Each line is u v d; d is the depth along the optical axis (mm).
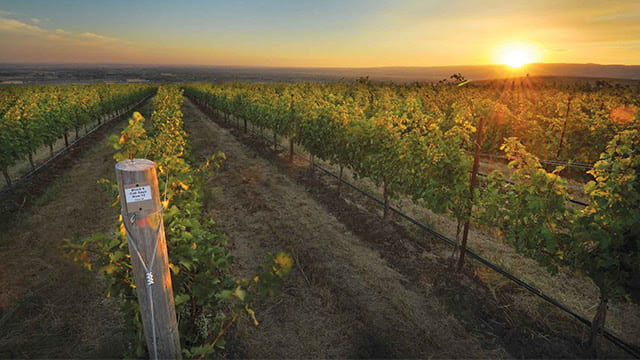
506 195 4719
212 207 8320
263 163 12672
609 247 3729
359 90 24922
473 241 6680
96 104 19531
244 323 4500
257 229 7191
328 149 9531
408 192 6625
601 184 3834
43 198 8523
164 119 10406
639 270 3547
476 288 5219
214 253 3400
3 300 4785
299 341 4266
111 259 2781
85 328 4379
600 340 4246
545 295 4918
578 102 13562
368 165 7762
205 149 15344
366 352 4086
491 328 4465
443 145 5520
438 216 7840
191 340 3514
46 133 11492
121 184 2125
